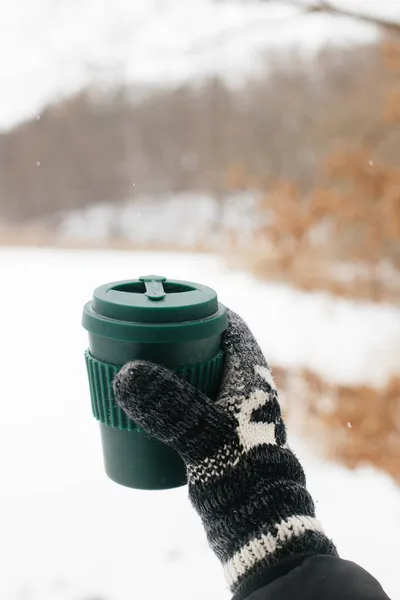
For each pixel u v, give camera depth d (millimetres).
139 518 1872
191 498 627
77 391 2982
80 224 10180
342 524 1833
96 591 1594
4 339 4102
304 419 2236
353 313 3801
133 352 591
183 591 1579
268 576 551
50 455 2223
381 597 518
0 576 1627
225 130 8930
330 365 2920
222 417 619
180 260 7004
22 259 7547
